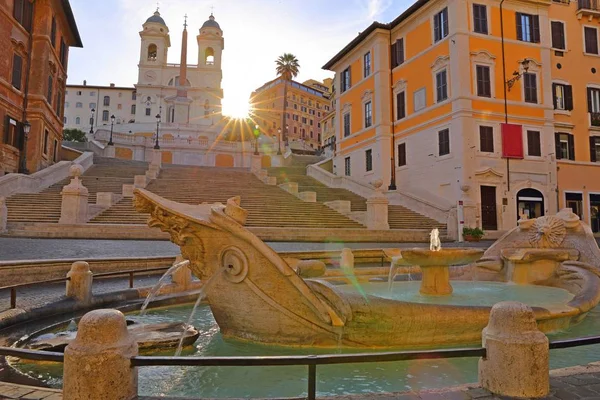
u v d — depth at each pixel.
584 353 5.16
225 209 5.46
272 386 4.16
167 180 30.55
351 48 40.06
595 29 34.00
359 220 25.38
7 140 28.06
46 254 13.02
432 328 5.26
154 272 11.25
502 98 29.69
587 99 33.12
